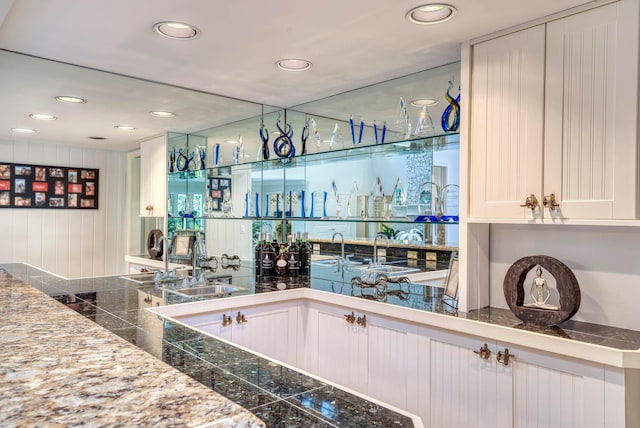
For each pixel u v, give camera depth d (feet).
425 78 8.43
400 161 8.98
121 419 2.15
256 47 7.18
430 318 6.81
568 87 5.82
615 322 6.12
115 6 5.69
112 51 7.32
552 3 5.64
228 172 11.71
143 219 10.55
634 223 5.27
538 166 6.09
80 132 9.47
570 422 5.43
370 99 9.50
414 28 6.43
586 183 5.65
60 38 6.76
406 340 7.25
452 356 6.63
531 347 5.74
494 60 6.59
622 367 4.96
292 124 11.59
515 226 7.18
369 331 7.84
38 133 8.91
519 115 6.31
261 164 12.16
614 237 6.17
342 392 3.54
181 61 7.84
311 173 11.18
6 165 8.56
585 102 5.67
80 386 2.57
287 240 11.64
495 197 6.56
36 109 8.66
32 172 8.90
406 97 8.78
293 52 7.40
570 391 5.44
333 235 10.61
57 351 3.25
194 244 10.56
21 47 7.13
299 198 11.56
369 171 9.67
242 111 10.98
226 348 4.77
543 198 6.02
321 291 8.70
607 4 5.48
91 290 8.28
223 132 11.24
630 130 5.30
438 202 8.13
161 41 6.90
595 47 5.58
